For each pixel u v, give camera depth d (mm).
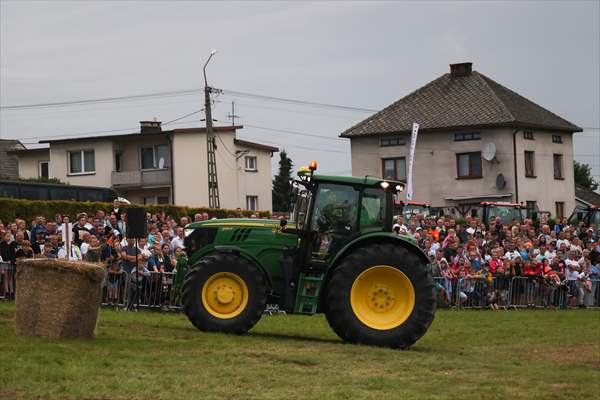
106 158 82188
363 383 15180
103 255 26859
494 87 78812
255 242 21078
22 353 16094
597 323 27984
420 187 75625
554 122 77875
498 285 33844
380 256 20219
